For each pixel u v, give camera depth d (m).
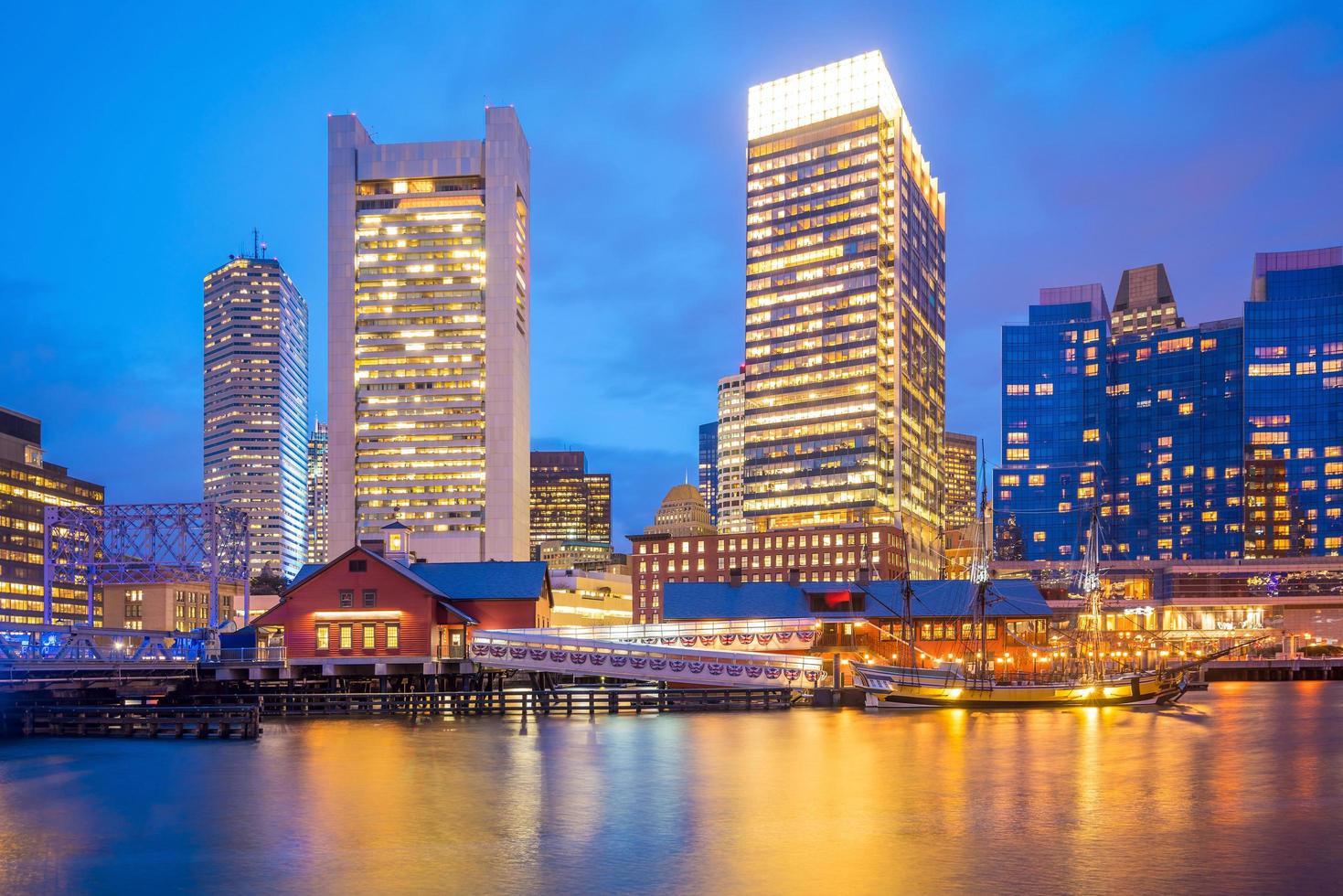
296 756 60.59
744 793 47.09
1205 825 39.84
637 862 34.12
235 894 30.97
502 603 105.81
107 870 33.88
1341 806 43.66
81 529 97.12
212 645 94.38
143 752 63.22
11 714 73.00
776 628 114.88
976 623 122.06
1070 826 39.69
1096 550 138.12
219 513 99.81
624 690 90.75
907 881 31.62
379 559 96.81
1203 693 136.75
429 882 31.92
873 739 69.12
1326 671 191.38
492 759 58.78
